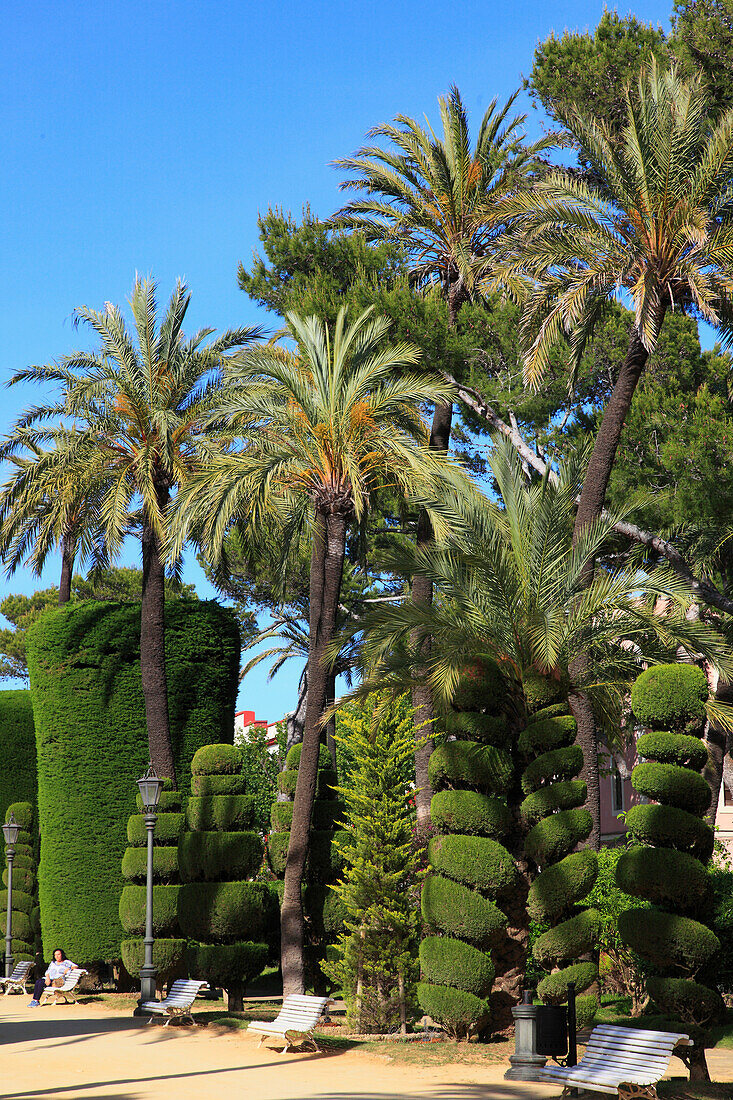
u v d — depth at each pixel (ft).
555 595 54.95
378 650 57.11
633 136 59.26
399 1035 53.93
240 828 63.93
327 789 69.41
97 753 77.92
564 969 49.70
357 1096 39.06
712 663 56.59
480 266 77.56
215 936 61.57
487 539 54.44
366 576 105.40
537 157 83.87
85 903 76.13
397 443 64.28
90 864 76.64
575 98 81.46
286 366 67.26
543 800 50.29
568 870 49.16
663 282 59.41
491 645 53.78
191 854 63.31
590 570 57.57
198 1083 42.78
